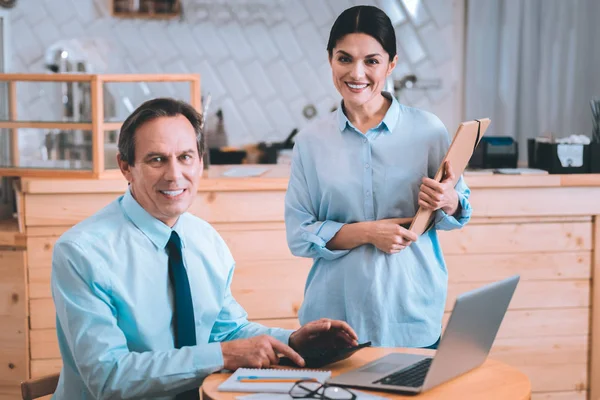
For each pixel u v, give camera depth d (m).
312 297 2.14
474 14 5.18
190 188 1.73
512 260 3.05
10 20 5.11
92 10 5.19
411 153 2.08
